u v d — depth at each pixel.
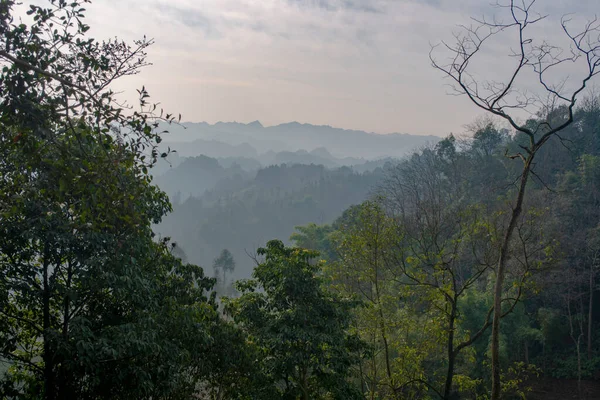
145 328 10.64
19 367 11.20
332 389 15.34
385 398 19.05
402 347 17.81
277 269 15.60
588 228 37.25
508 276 30.45
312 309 15.34
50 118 6.85
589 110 59.50
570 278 33.41
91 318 11.53
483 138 69.62
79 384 11.12
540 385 33.88
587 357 35.81
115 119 6.82
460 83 12.71
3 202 8.16
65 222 10.15
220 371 14.45
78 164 7.04
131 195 7.92
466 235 18.41
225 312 16.50
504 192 48.25
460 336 24.50
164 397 12.75
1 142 7.88
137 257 11.73
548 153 53.78
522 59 12.03
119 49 7.26
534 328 36.56
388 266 18.94
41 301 11.10
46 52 6.81
